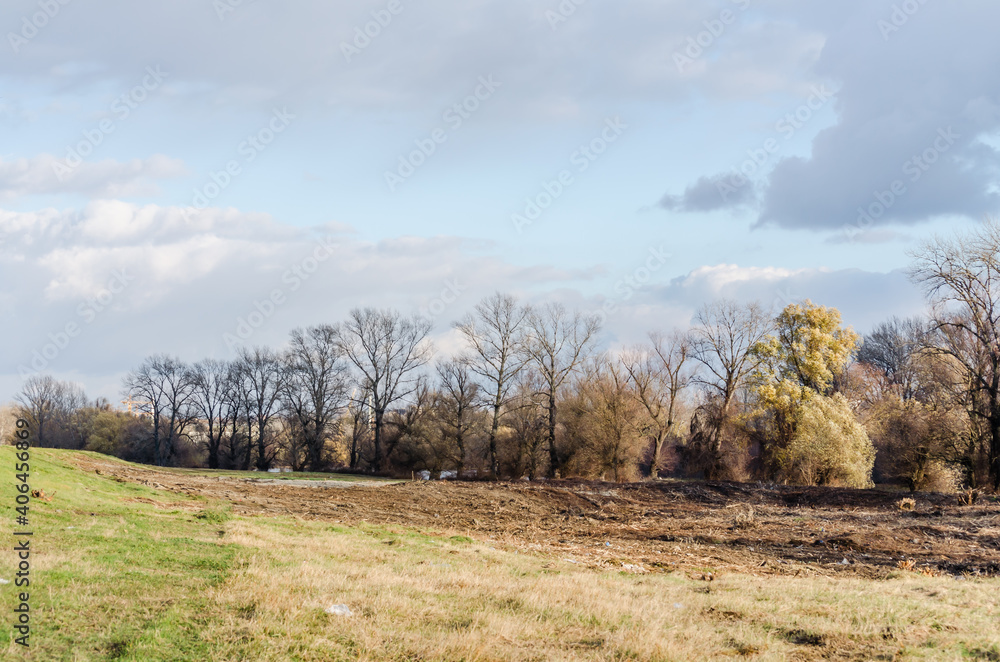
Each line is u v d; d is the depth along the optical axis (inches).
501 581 512.4
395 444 2479.1
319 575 469.4
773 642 372.8
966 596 496.1
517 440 2229.3
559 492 1499.8
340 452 3070.9
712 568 704.4
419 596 435.2
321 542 653.3
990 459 1498.5
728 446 2114.9
